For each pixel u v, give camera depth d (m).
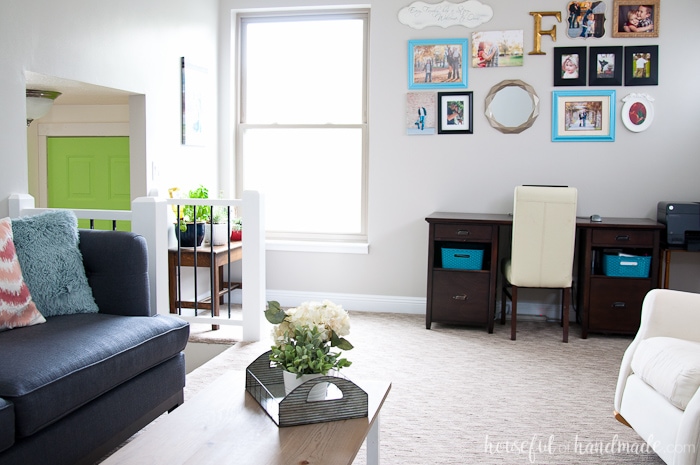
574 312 4.84
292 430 1.80
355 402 1.90
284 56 5.29
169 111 4.43
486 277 4.43
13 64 3.08
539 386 3.35
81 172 4.63
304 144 5.30
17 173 3.14
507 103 4.80
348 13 5.14
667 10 4.59
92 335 2.41
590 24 4.68
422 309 5.06
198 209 4.45
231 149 5.29
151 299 3.45
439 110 4.89
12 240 2.64
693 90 4.60
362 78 5.17
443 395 3.20
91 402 2.29
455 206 4.95
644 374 2.38
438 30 4.88
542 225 4.14
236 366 3.54
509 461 2.48
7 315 2.46
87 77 3.56
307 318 2.02
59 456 2.12
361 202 5.24
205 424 1.84
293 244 5.18
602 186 4.75
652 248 4.26
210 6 5.03
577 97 4.73
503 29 4.79
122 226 4.50
